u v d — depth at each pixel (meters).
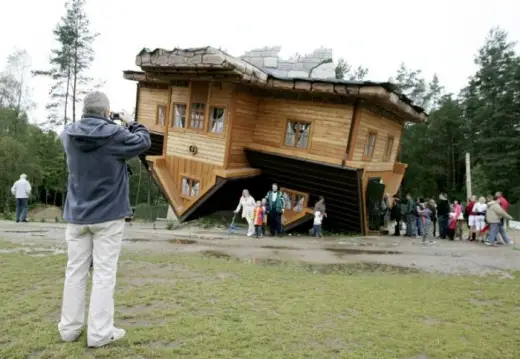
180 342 3.72
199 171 17.08
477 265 9.95
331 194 16.41
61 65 37.59
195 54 14.23
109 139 3.39
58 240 9.95
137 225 20.19
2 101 46.31
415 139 48.19
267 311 4.88
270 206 15.64
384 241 14.69
